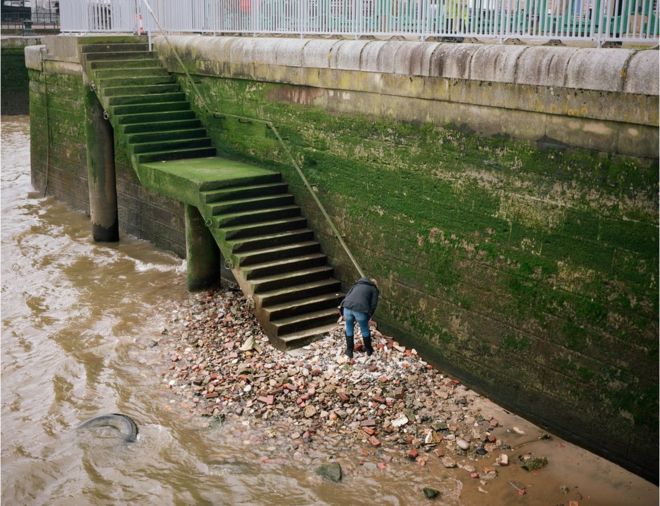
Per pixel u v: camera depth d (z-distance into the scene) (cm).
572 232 966
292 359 1210
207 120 1683
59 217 2092
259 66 1474
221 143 1650
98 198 1833
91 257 1756
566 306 987
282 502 916
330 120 1334
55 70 2139
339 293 1352
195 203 1402
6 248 1811
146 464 991
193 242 1491
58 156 2228
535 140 996
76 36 1933
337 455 998
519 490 920
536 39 1027
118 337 1331
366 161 1271
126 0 1872
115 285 1576
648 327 896
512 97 1009
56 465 994
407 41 1189
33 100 2342
